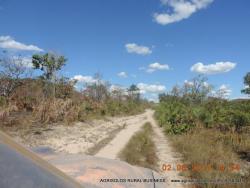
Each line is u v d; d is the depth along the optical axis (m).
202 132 21.97
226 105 30.38
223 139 18.70
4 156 1.66
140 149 15.76
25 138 15.95
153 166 12.56
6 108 19.92
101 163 3.03
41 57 30.14
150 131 26.17
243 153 15.67
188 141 18.58
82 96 35.25
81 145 16.39
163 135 23.84
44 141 16.03
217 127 23.69
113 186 2.59
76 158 3.07
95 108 34.12
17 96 24.48
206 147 16.19
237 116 22.27
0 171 1.56
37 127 19.00
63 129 19.97
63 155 3.19
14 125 18.14
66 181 1.87
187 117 24.41
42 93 26.75
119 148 16.17
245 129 21.55
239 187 9.80
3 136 1.85
